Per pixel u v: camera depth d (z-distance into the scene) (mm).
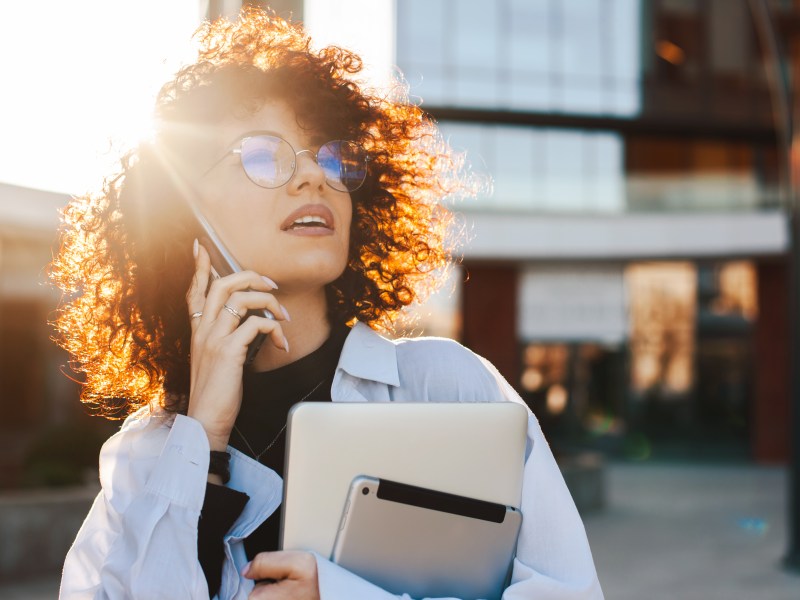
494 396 1414
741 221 19750
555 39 21109
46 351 17328
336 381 1375
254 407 1400
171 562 1202
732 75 22469
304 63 1464
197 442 1251
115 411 1738
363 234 1595
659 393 21469
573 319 21234
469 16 20594
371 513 1188
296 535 1185
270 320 1297
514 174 20250
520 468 1273
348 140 1469
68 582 1399
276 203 1348
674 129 22109
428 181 1779
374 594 1149
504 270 20656
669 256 19969
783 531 10320
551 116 20875
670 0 22078
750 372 21078
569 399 21281
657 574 7965
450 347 1446
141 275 1537
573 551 1285
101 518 1412
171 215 1501
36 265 17031
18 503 7457
